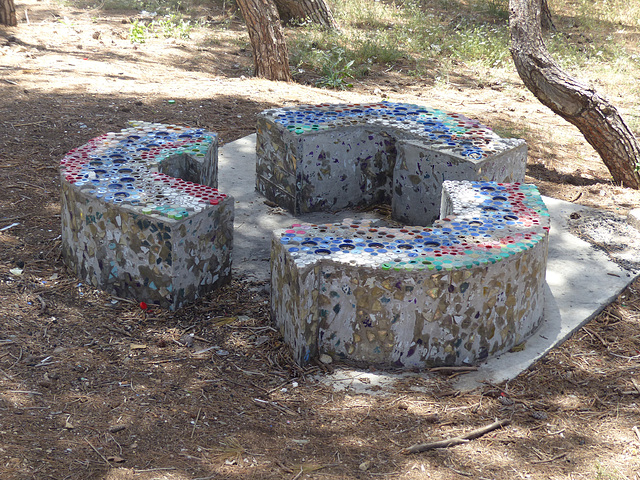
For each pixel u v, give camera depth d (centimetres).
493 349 423
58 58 1045
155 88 934
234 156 748
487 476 326
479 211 470
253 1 987
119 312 457
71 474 306
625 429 366
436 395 389
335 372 408
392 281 388
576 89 679
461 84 1102
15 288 468
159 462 321
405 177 610
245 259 550
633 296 513
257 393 386
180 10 1498
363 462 332
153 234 446
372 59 1191
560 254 562
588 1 1689
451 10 1599
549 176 754
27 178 644
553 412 380
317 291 400
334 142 627
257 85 984
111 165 520
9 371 379
